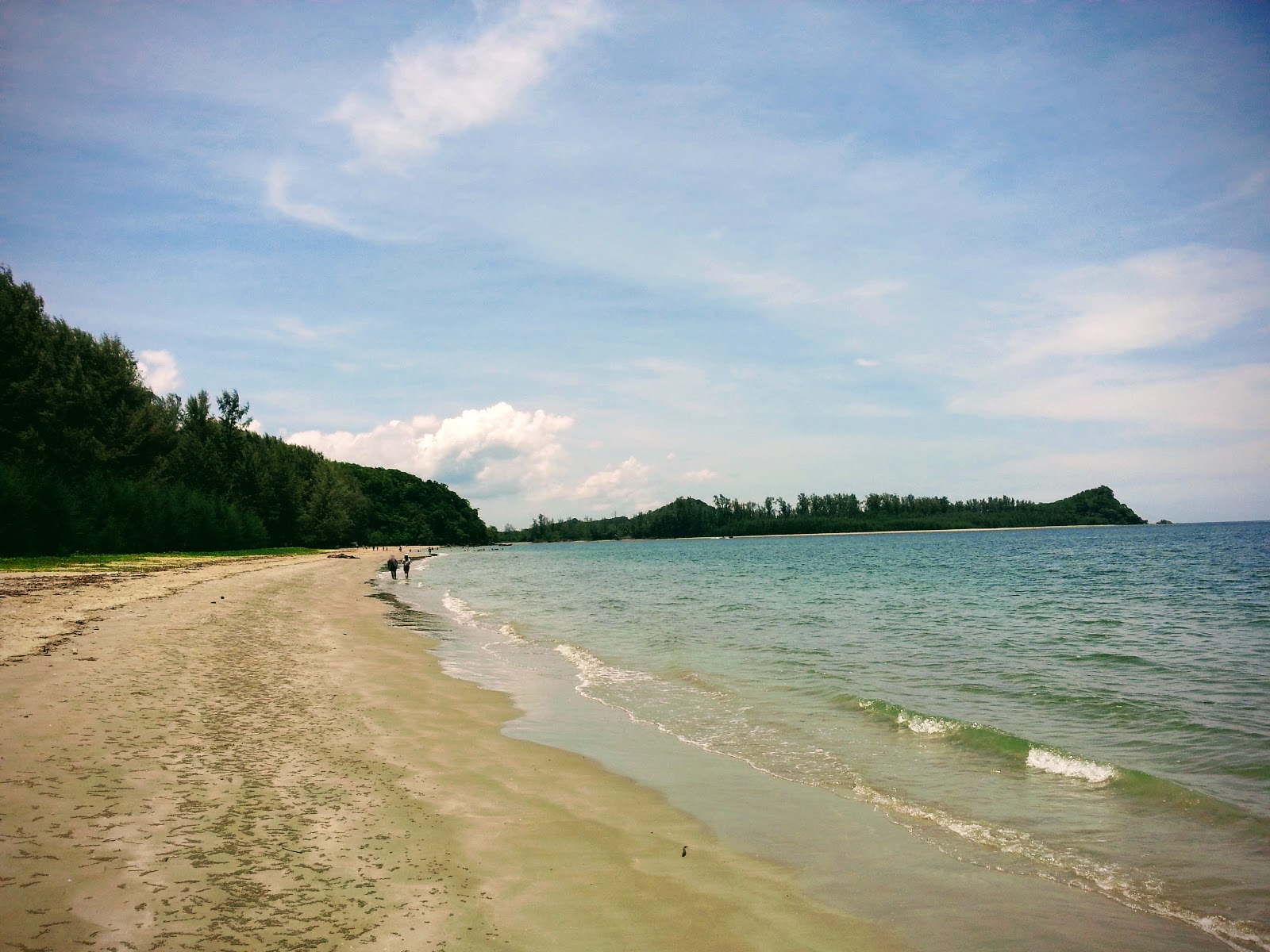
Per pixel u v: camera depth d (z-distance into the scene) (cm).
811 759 1007
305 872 556
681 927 535
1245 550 8056
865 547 13450
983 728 1107
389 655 1744
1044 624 2645
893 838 737
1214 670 1731
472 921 510
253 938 456
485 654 1923
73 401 5747
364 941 465
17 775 707
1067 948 534
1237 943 547
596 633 2409
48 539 4672
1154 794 863
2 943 425
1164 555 7394
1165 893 626
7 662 1223
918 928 556
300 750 874
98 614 1920
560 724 1182
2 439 5372
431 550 15050
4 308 5506
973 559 7994
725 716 1254
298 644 1747
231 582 3544
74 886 501
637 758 1000
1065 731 1183
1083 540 12975
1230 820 790
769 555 10931
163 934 451
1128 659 1878
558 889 582
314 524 10469
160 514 6297
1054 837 745
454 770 873
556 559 11694
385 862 591
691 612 3159
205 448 8756
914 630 2503
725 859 671
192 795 691
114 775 726
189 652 1478
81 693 1052
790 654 1953
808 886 623
